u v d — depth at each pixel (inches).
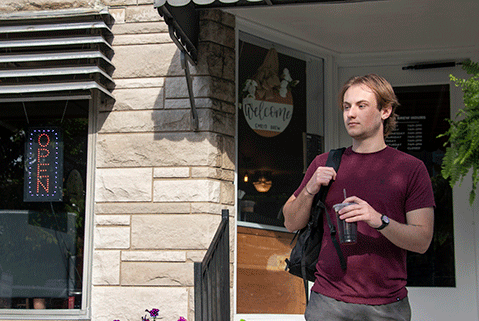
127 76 168.7
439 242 187.9
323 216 96.2
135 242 161.3
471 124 138.2
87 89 162.7
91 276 163.3
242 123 177.8
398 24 179.2
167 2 128.8
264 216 177.2
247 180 176.1
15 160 172.9
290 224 100.0
